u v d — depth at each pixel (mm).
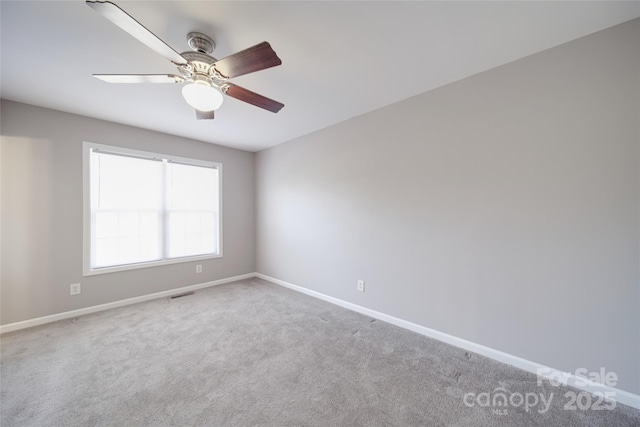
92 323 2621
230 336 2363
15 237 2502
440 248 2295
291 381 1744
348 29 1575
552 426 1384
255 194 4578
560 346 1732
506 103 1937
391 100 2551
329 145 3262
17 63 1877
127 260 3225
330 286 3277
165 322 2648
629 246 1517
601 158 1592
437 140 2303
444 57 1866
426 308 2389
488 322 2035
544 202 1787
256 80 2170
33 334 2381
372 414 1464
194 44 1621
